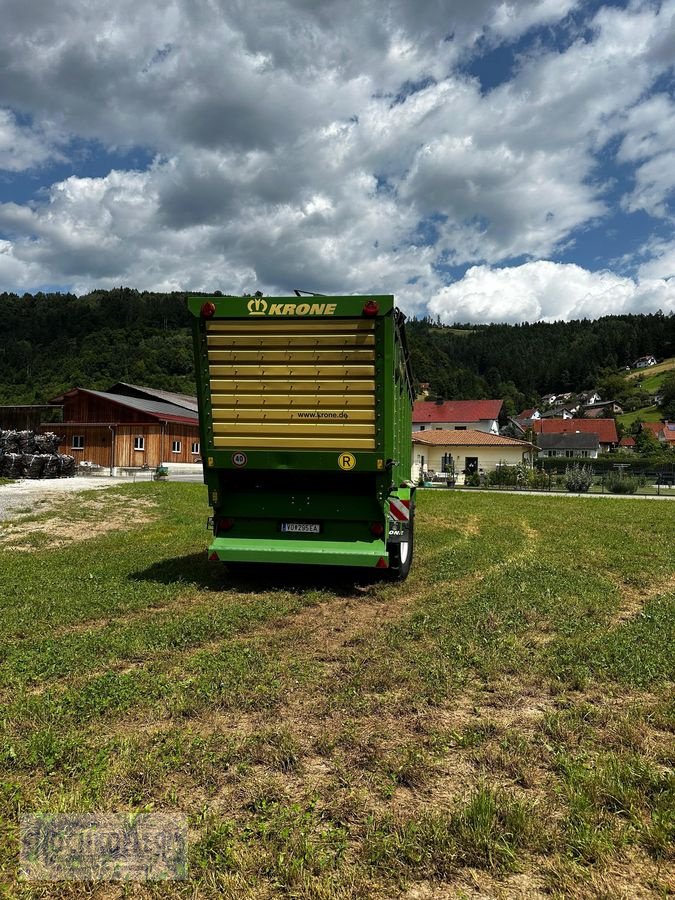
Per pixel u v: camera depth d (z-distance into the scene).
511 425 98.81
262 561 8.41
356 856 2.78
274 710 4.33
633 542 13.41
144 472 41.38
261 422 8.20
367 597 8.23
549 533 15.09
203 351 8.20
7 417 45.84
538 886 2.60
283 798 3.21
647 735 3.98
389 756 3.65
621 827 2.96
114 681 4.74
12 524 14.31
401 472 9.69
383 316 7.77
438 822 2.96
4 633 6.04
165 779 3.37
